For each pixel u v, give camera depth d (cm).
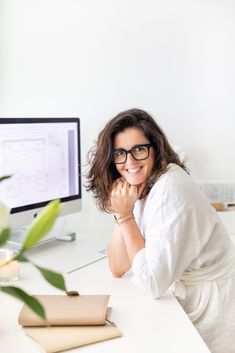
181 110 245
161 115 245
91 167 172
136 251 154
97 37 238
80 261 185
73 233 218
